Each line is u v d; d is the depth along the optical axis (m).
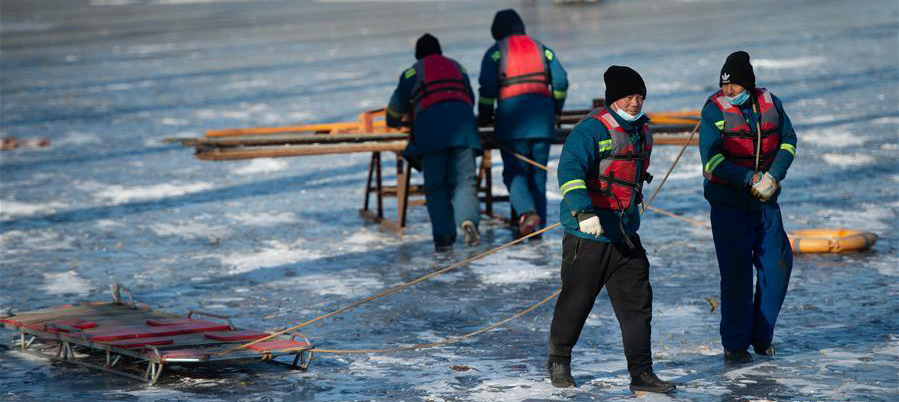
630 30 124.69
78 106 72.44
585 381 18.34
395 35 128.75
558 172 17.22
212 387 18.41
